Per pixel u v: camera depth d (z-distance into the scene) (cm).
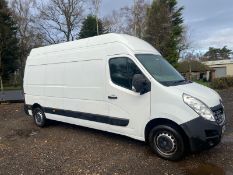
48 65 830
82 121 721
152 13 3097
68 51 759
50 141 709
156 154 574
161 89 552
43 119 869
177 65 3769
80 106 724
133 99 596
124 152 600
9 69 4006
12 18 3981
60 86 785
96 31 4038
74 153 604
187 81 624
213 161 538
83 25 4191
